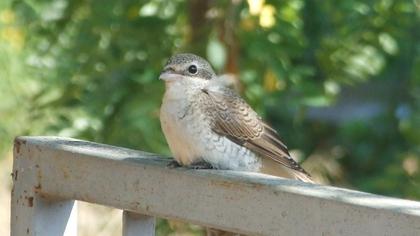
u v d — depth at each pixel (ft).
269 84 38.52
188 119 25.27
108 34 40.11
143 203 18.94
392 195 46.11
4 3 54.19
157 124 38.73
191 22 38.55
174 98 25.38
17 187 20.65
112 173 19.34
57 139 20.83
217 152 26.09
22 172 20.53
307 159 54.24
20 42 47.39
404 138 55.62
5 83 56.29
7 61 56.13
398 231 15.35
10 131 56.90
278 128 57.57
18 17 43.14
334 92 41.47
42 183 20.26
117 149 20.26
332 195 16.38
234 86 37.27
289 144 57.57
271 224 17.02
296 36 39.06
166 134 25.59
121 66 39.65
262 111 38.73
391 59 51.70
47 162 20.17
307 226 16.49
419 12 43.37
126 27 39.65
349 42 41.86
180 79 25.62
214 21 38.04
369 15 41.60
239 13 37.73
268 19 37.04
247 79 38.45
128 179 19.13
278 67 38.50
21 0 43.01
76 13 41.73
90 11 40.50
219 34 37.83
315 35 46.68
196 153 25.64
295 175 27.89
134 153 19.97
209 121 25.72
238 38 37.96
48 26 42.11
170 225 41.34
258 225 17.22
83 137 39.34
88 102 39.63
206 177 17.97
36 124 41.22
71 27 41.83
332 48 41.75
